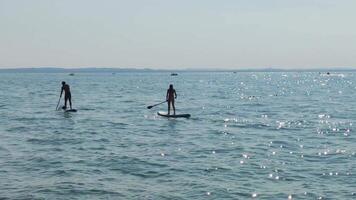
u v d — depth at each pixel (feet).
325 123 103.81
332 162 59.26
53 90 276.21
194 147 70.28
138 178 49.67
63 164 56.39
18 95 217.77
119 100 185.26
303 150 68.28
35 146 70.03
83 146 70.44
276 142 75.87
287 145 72.79
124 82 469.16
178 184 47.16
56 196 42.45
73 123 101.50
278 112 130.93
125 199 41.78
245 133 87.15
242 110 137.80
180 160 59.72
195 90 279.69
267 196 43.11
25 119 109.09
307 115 122.11
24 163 56.85
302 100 184.96
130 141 76.07
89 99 190.49
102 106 152.35
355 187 46.37
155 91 265.13
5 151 65.36
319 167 56.03
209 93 241.96
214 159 60.54
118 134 84.58
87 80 561.84
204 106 153.17
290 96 214.69
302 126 98.53
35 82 463.42
